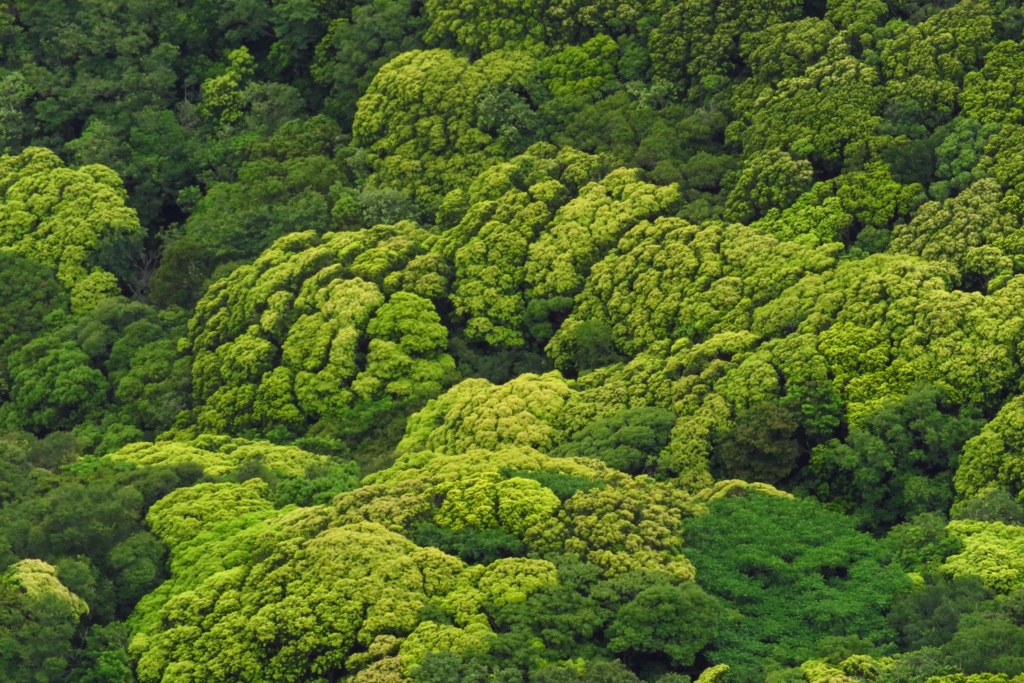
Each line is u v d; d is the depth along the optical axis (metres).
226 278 121.81
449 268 119.12
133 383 118.12
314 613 90.06
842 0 126.69
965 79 118.62
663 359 109.06
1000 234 108.56
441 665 85.94
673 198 118.75
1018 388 101.62
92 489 99.31
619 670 85.50
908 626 89.12
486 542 93.38
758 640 89.31
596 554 92.25
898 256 109.19
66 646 90.81
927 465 101.19
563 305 115.62
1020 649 84.75
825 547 94.12
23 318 124.00
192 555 96.62
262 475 103.94
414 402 113.25
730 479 101.31
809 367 103.94
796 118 120.62
